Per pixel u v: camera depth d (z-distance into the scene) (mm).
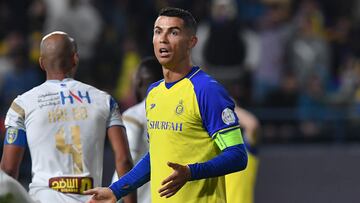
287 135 38188
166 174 16391
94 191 16562
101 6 45219
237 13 46531
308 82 40375
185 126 16219
